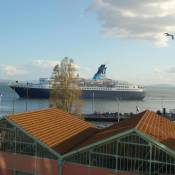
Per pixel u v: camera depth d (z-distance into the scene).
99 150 44.50
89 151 44.94
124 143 43.25
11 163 49.38
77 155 45.56
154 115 63.12
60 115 60.88
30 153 48.25
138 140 42.53
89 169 45.03
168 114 139.62
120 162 43.50
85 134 55.66
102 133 52.16
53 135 50.56
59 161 46.12
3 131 49.81
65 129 54.75
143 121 49.97
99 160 44.50
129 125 48.38
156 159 41.78
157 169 41.78
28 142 48.38
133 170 42.88
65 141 49.81
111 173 43.91
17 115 51.38
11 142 49.41
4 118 49.47
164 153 41.38
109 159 44.03
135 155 42.75
